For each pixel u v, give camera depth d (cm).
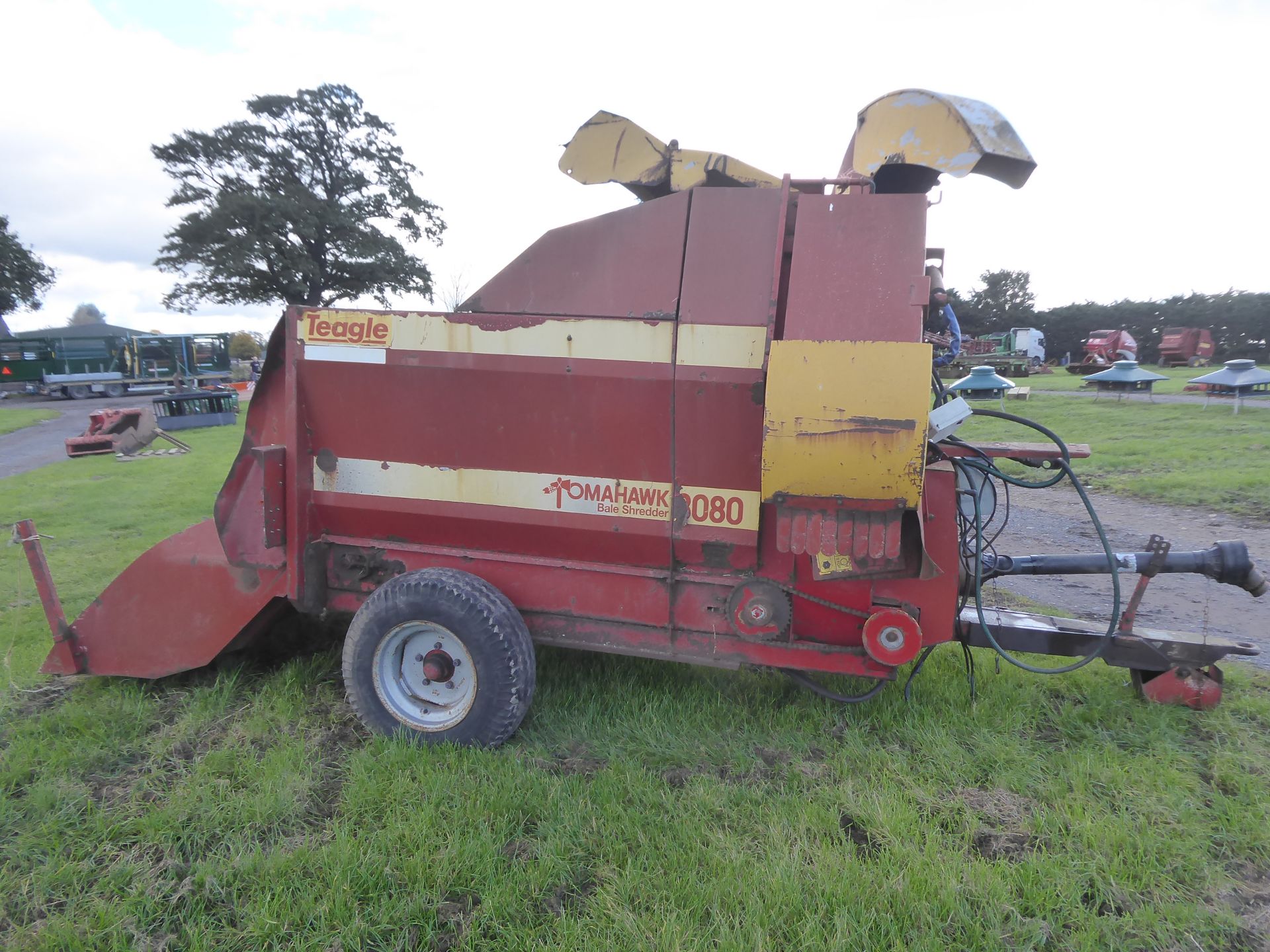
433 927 255
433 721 365
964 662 462
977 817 314
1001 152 328
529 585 390
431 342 370
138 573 431
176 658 425
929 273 383
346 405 389
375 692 369
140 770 353
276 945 247
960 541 400
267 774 336
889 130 346
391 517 397
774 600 362
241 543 412
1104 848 293
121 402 3562
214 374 4188
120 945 250
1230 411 1919
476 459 380
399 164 3894
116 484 1173
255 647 472
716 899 262
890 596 360
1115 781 338
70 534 828
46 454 1730
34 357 3741
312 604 411
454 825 301
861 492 305
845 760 352
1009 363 3869
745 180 388
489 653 350
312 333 385
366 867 275
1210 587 682
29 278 4647
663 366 345
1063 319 5431
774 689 426
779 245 334
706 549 362
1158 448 1380
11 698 421
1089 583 699
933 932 249
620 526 367
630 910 261
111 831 304
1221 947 254
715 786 330
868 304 313
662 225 350
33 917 265
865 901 262
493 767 341
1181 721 396
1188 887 281
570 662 456
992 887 269
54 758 354
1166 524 905
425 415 380
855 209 329
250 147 3497
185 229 3472
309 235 3412
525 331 359
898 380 295
